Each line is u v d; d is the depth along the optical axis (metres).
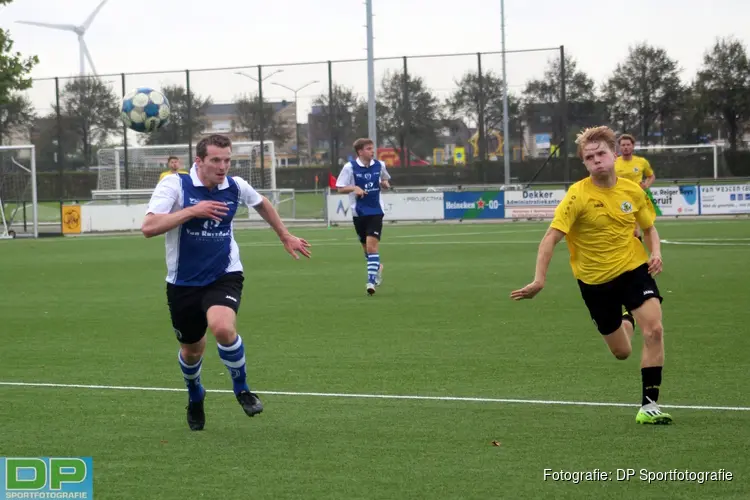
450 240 38.84
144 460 8.97
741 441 9.26
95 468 8.73
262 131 66.00
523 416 10.47
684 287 21.78
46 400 11.72
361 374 13.06
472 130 64.50
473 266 28.30
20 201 56.09
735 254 29.86
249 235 45.34
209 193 10.02
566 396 11.45
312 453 9.13
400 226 49.06
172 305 10.03
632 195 10.39
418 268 28.05
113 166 67.88
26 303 21.86
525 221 50.72
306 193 59.16
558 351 14.45
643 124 79.06
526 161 63.81
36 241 45.28
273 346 15.48
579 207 10.27
